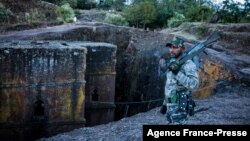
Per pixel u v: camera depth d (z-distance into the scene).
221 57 13.08
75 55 9.58
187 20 22.62
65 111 9.65
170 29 20.97
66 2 26.16
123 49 15.41
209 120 7.58
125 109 14.26
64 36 14.29
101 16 25.08
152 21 22.64
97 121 11.78
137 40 15.45
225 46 16.58
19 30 16.78
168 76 4.82
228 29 18.61
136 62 14.46
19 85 9.03
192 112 4.79
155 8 23.20
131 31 15.66
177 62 4.53
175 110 4.73
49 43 10.70
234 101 9.62
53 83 9.40
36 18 19.92
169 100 4.79
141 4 22.48
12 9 19.78
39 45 9.89
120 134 7.38
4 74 8.84
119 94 14.83
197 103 9.48
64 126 9.66
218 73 11.12
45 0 24.88
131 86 14.36
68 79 9.57
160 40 15.40
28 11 20.45
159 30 21.91
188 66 4.48
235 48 16.39
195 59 4.63
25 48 8.98
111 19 21.42
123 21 21.61
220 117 7.89
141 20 22.27
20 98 9.10
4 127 8.99
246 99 9.88
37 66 9.17
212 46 15.55
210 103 9.41
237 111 8.48
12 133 9.13
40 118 9.38
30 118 9.27
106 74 11.76
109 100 11.92
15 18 18.72
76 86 9.71
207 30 18.75
